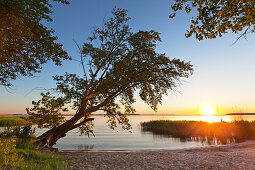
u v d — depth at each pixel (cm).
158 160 966
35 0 861
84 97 1566
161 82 1603
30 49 1162
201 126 3250
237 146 1591
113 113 1675
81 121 1695
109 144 2188
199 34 548
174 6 582
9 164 650
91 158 1006
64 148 1880
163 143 2244
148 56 1616
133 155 1174
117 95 1617
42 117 1532
